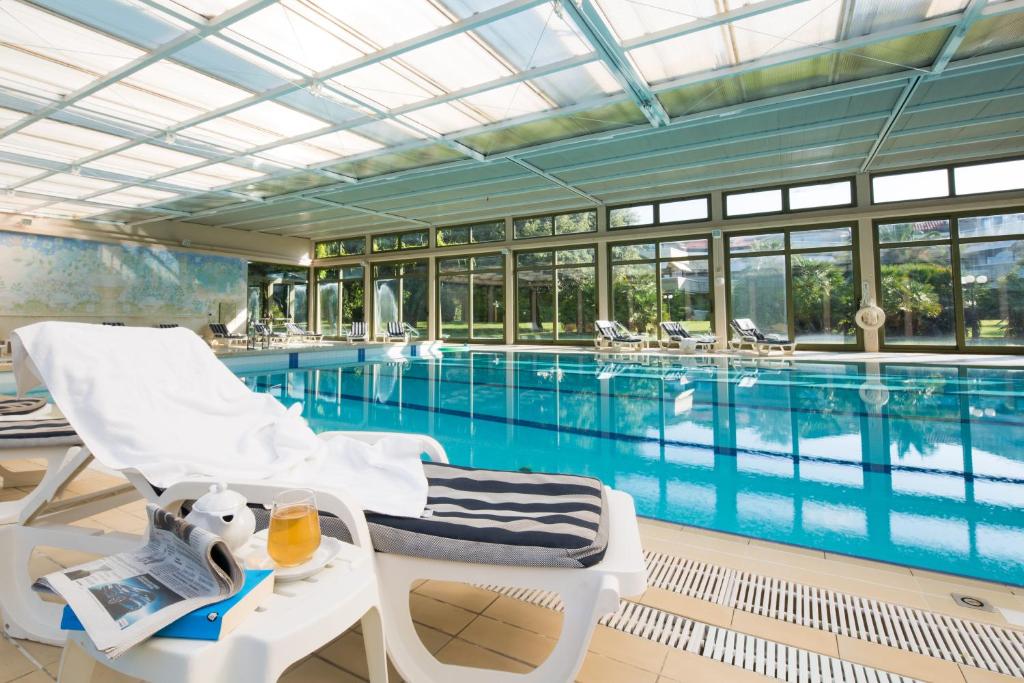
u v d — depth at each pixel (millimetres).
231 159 8297
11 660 1368
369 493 1544
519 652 1419
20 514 1531
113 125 6949
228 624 824
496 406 6012
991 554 2252
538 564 1180
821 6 4652
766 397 6152
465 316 14750
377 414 5613
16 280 11391
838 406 5551
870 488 3158
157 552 953
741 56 5480
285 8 4559
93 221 12586
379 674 1075
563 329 13328
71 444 2088
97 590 831
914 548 2322
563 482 1688
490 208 12766
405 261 15711
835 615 1600
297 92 6105
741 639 1476
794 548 2100
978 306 9227
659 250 12070
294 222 14188
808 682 1294
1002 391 6102
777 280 10875
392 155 8422
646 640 1473
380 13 4633
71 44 5109
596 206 12656
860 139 7996
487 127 7176
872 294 9898
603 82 6008
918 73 5703
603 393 6742
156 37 4965
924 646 1442
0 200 10430
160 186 9711
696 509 2846
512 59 5438
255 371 9461
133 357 1803
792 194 10625
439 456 1891
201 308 14430
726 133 7691
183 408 1809
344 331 16969
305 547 1012
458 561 1230
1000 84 6180
